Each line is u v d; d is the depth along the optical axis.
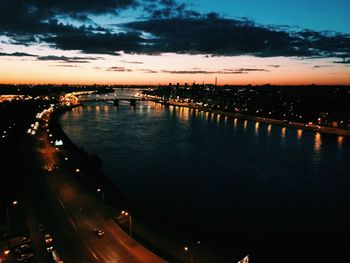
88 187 90.44
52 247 55.72
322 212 87.69
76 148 149.12
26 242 57.78
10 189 85.88
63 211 72.62
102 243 58.69
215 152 162.25
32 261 51.97
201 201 93.94
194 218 81.62
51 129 199.50
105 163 136.25
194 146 177.12
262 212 86.81
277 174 123.94
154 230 66.94
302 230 76.44
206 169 129.75
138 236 62.50
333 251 66.94
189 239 65.69
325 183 113.50
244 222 80.12
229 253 60.88
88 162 122.88
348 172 127.75
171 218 81.06
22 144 151.62
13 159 120.56
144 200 93.25
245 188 106.81
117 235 61.94
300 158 150.88
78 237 60.75
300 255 65.06
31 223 66.06
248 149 170.75
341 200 97.00
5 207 73.62
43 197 80.94
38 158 123.56
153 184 108.75
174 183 110.31
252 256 63.69
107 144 178.62
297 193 102.69
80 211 72.81
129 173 121.50
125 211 74.75
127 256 54.53
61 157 126.06
